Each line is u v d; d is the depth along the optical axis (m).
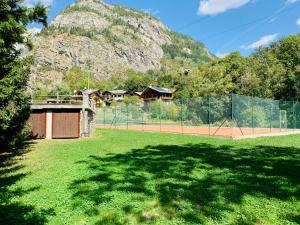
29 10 14.77
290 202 6.98
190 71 94.81
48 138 24.92
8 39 12.96
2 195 7.84
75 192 7.96
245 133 24.94
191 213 6.34
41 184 8.95
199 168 10.70
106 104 106.38
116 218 6.15
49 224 5.94
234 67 56.16
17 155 15.27
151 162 12.01
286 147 16.55
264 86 44.88
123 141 20.84
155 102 38.31
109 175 9.83
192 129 30.72
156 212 6.46
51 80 184.00
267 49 60.84
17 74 12.49
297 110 31.55
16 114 14.60
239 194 7.54
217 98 31.14
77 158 13.66
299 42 48.31
